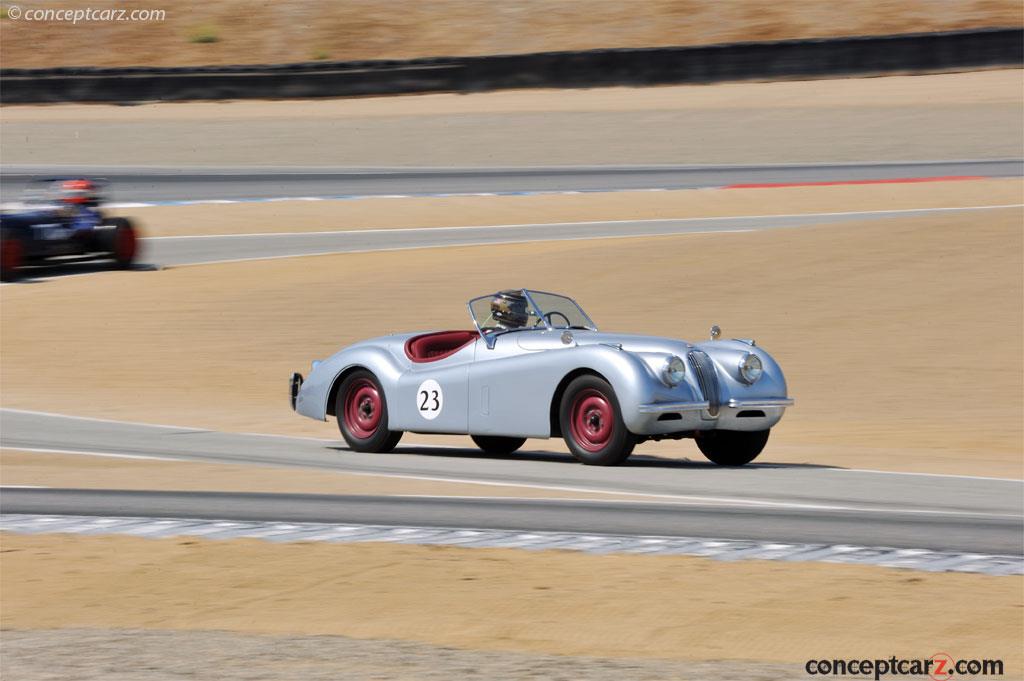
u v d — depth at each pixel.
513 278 73.06
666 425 34.00
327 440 43.28
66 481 33.50
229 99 173.50
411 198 116.56
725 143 142.50
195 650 17.75
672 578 21.95
